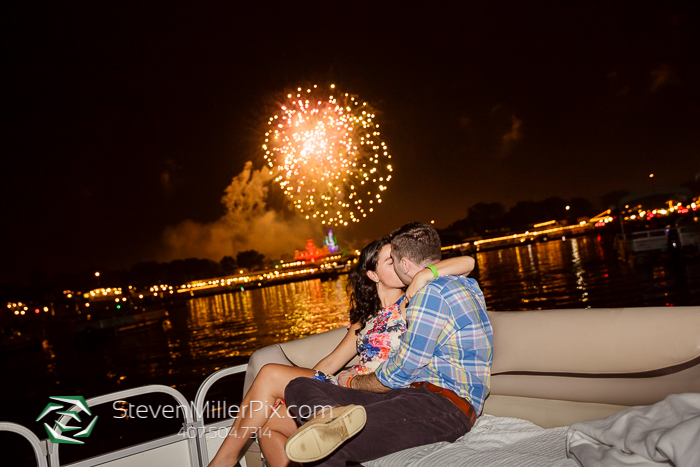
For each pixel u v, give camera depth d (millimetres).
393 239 2133
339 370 2580
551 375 1956
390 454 1714
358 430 1574
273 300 96688
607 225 106562
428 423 1745
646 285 27000
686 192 31938
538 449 1686
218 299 142375
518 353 2010
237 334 49469
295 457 1469
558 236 140000
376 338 2270
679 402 1369
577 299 29156
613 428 1427
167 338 56500
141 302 70688
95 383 35156
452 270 1975
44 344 78188
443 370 1864
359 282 2512
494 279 55625
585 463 1371
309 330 42688
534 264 69188
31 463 15531
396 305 2330
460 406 1819
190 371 34688
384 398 1902
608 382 1789
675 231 29625
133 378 34906
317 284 142625
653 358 1633
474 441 1832
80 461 2314
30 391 34938
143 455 2438
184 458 2535
